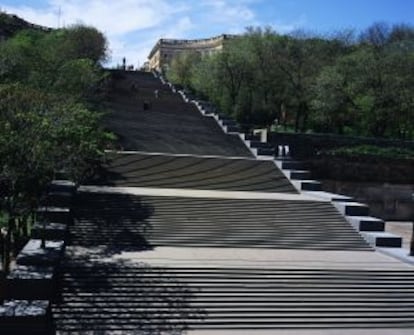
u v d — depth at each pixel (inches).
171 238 928.9
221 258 845.8
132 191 1123.3
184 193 1145.4
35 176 780.6
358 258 912.9
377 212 1792.6
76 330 636.1
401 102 1959.9
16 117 796.0
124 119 1747.0
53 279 693.9
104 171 1242.6
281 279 780.6
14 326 601.6
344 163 1771.7
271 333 664.4
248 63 2269.9
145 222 968.9
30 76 1456.7
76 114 1005.8
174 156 1379.2
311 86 2124.8
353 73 2011.6
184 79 2878.9
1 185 780.6
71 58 1994.3
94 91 1797.5
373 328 703.7
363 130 2171.5
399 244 994.7
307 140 1782.7
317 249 968.3
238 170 1365.7
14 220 844.0
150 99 2103.8
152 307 690.2
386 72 1972.2
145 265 775.7
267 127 2252.7
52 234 836.6
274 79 2269.9
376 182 1793.8
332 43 2342.5
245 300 722.8
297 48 2237.9
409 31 2519.7
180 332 650.8
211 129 1761.8
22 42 1945.1
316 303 738.2
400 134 2188.7
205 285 745.0
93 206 1005.2
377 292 781.3
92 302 686.5
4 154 745.6
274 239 977.5
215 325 673.0
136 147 1502.2
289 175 1350.9
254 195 1186.0
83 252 827.4
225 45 2532.0
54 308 669.9
